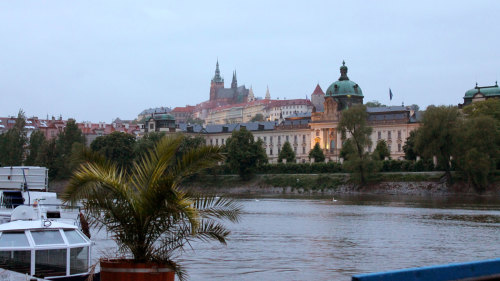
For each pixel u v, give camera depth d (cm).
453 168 17662
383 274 1661
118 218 2245
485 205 12594
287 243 6231
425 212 10688
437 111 16025
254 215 10100
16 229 3156
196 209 2264
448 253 5544
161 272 2270
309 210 11331
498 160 16238
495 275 1862
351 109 18488
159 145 2364
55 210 5388
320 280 4162
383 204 13150
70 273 3188
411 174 17875
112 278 2245
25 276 2341
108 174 2314
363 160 18025
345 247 5922
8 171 5941
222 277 4256
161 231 2289
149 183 2291
